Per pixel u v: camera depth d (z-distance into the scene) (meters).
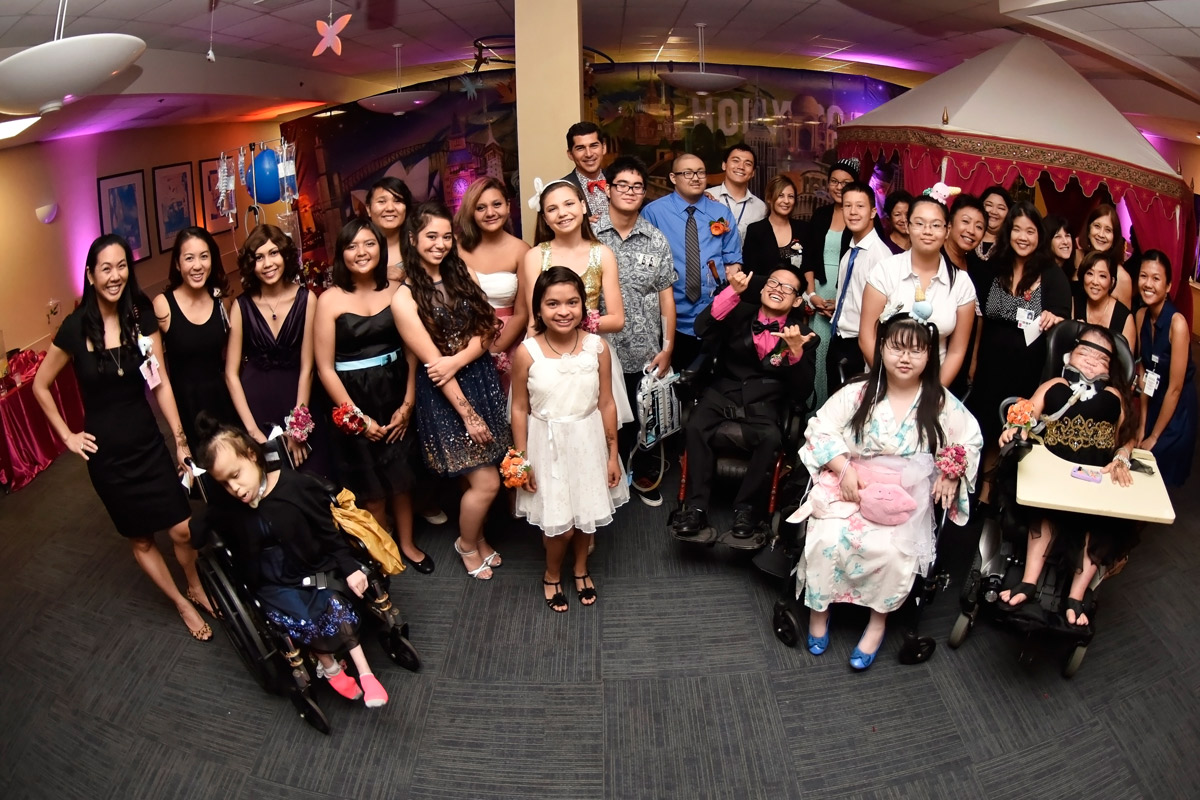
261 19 5.88
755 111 10.70
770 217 5.19
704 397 4.16
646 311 4.36
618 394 4.13
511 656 3.63
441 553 4.38
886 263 4.02
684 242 4.85
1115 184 5.20
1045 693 3.40
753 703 3.36
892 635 3.73
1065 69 5.86
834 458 3.43
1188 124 6.06
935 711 3.31
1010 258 4.21
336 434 3.91
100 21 4.39
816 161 10.93
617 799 2.95
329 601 3.15
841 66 10.27
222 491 3.07
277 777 3.07
